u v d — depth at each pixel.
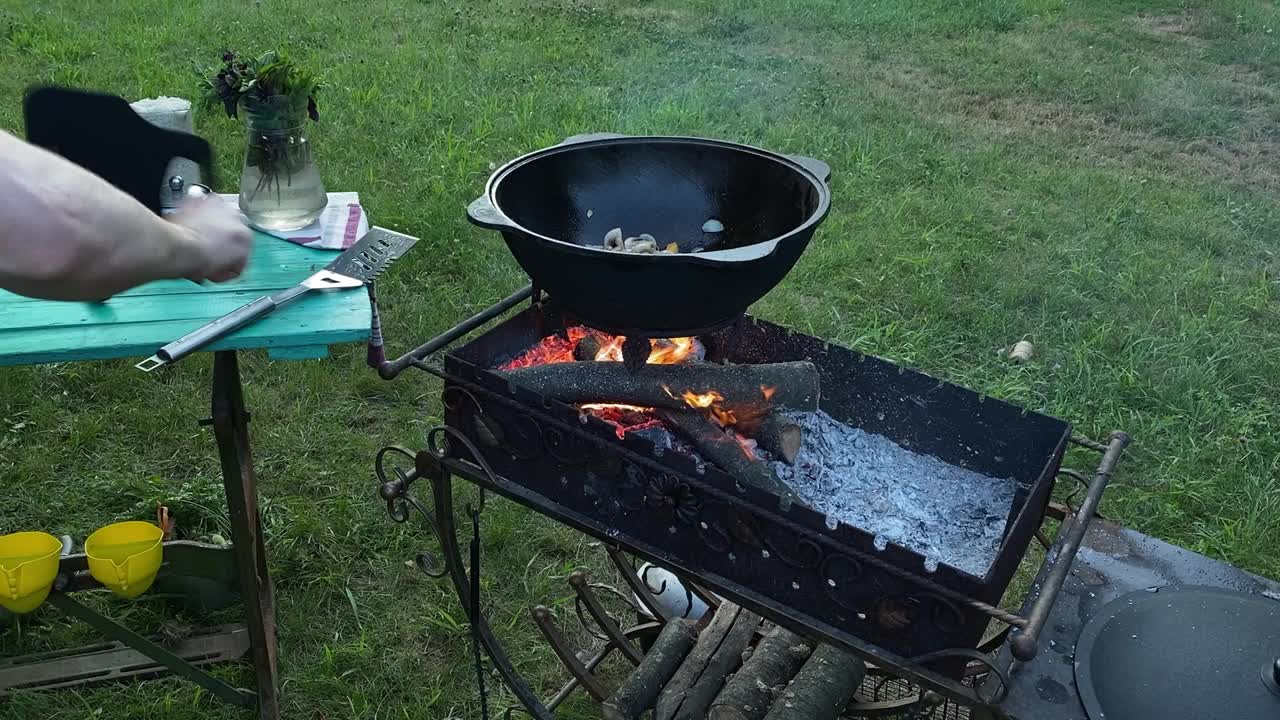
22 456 3.08
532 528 2.96
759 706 2.12
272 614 2.54
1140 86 6.79
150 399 3.37
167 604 2.57
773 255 1.61
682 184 2.06
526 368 2.04
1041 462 2.02
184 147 1.48
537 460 1.92
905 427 2.19
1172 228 4.82
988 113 6.33
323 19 7.36
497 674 2.52
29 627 2.52
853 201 4.99
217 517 2.81
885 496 2.06
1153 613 1.77
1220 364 3.74
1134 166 5.62
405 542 2.89
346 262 2.00
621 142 2.03
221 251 0.89
